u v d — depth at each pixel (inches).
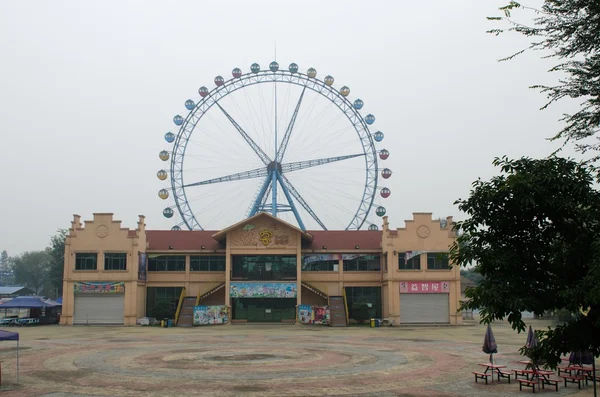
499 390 1079.6
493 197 608.7
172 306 3004.4
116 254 2930.6
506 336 2209.6
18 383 1143.6
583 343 600.4
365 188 3420.3
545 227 620.7
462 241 637.9
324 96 3499.0
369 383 1143.0
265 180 3358.8
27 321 2886.3
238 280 2989.7
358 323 2928.2
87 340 2036.2
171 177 3388.3
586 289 558.9
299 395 1019.9
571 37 561.9
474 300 598.5
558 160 619.8
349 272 3080.7
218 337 2151.8
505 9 572.4
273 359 1493.6
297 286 2972.4
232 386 1104.8
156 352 1653.5
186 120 3437.5
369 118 3462.1
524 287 593.6
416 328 2659.9
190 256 3105.3
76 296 2913.4
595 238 593.9
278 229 3016.7
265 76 3508.9
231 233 3004.4
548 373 1111.6
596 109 575.2
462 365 1395.2
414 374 1256.2
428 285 2888.8
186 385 1115.9
